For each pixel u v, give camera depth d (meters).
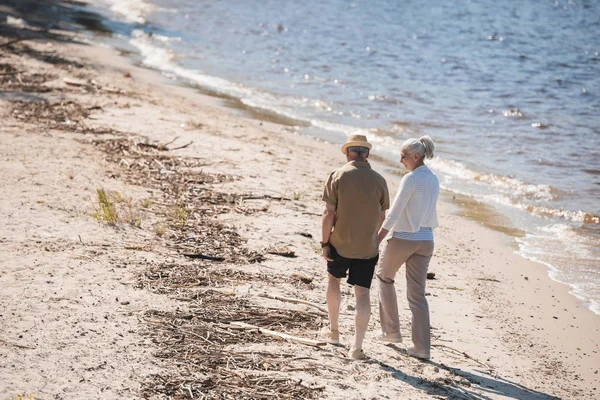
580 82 53.19
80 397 9.89
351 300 15.14
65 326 12.03
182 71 48.22
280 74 49.84
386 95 44.59
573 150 33.12
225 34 67.56
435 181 12.22
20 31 55.16
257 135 31.02
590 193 26.73
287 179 24.23
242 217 19.70
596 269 19.39
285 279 15.55
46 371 10.49
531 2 118.00
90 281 14.15
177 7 85.81
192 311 13.21
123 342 11.68
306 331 13.02
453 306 15.88
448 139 34.56
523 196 26.30
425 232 12.33
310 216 20.52
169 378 10.66
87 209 18.81
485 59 63.00
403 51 64.94
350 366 11.80
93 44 54.81
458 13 100.44
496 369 12.80
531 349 14.06
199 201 20.73
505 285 17.75
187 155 25.81
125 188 21.16
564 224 23.39
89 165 23.16
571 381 12.78
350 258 11.96
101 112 31.19
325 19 84.81
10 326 11.84
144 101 35.09
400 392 11.08
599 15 102.38
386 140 33.62
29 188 20.06
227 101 39.75
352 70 53.34
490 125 38.06
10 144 24.58
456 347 13.62
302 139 32.09
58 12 71.06
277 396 10.42
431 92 46.75
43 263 14.87
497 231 22.47
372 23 84.75
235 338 12.33
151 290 14.03
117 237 17.06
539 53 67.69
